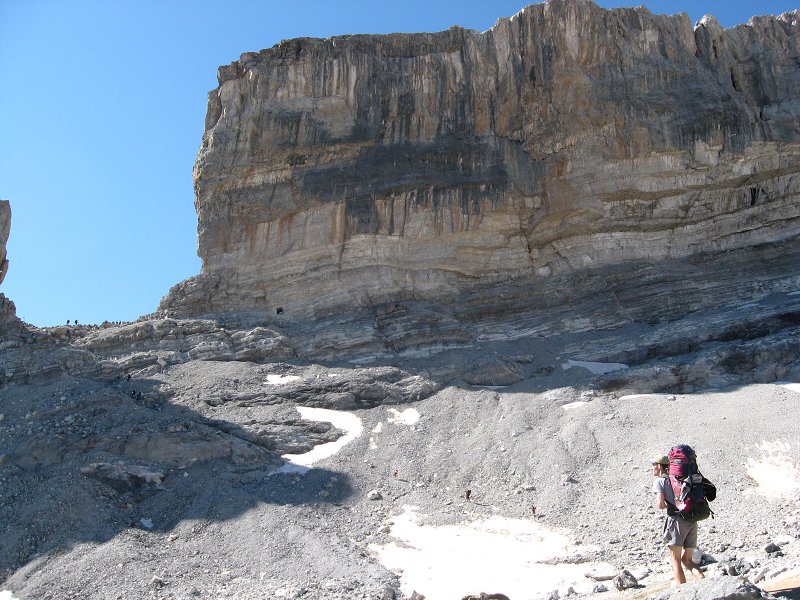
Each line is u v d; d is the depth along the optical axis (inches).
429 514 1370.6
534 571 1102.4
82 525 1296.8
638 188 2226.9
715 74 2342.5
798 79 2322.8
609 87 2283.5
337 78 2383.1
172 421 1614.2
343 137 2338.8
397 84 2381.9
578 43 2304.4
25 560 1221.1
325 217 2288.4
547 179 2261.3
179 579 1138.0
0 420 1631.4
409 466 1561.3
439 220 2256.4
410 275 2231.8
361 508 1401.3
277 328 2170.3
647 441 1494.8
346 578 1089.4
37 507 1315.2
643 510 1269.7
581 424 1599.4
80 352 1893.5
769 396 1551.4
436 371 1924.2
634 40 2343.8
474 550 1206.9
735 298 2068.2
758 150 2237.9
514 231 2276.1
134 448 1517.0
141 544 1242.0
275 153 2346.2
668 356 1886.1
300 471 1521.9
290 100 2393.0
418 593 1018.7
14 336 1904.5
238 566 1187.3
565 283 2194.9
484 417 1717.5
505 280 2252.7
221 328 2126.0
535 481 1462.8
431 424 1720.0
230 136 2389.3
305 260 2271.2
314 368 1977.1
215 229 2338.8
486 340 2111.2
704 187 2235.5
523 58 2342.5
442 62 2391.7
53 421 1605.6
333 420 1758.1
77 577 1134.4
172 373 1926.7
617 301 2119.8
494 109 2338.8
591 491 1387.8
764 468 1330.0
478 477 1510.8
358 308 2199.8
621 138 2249.0
